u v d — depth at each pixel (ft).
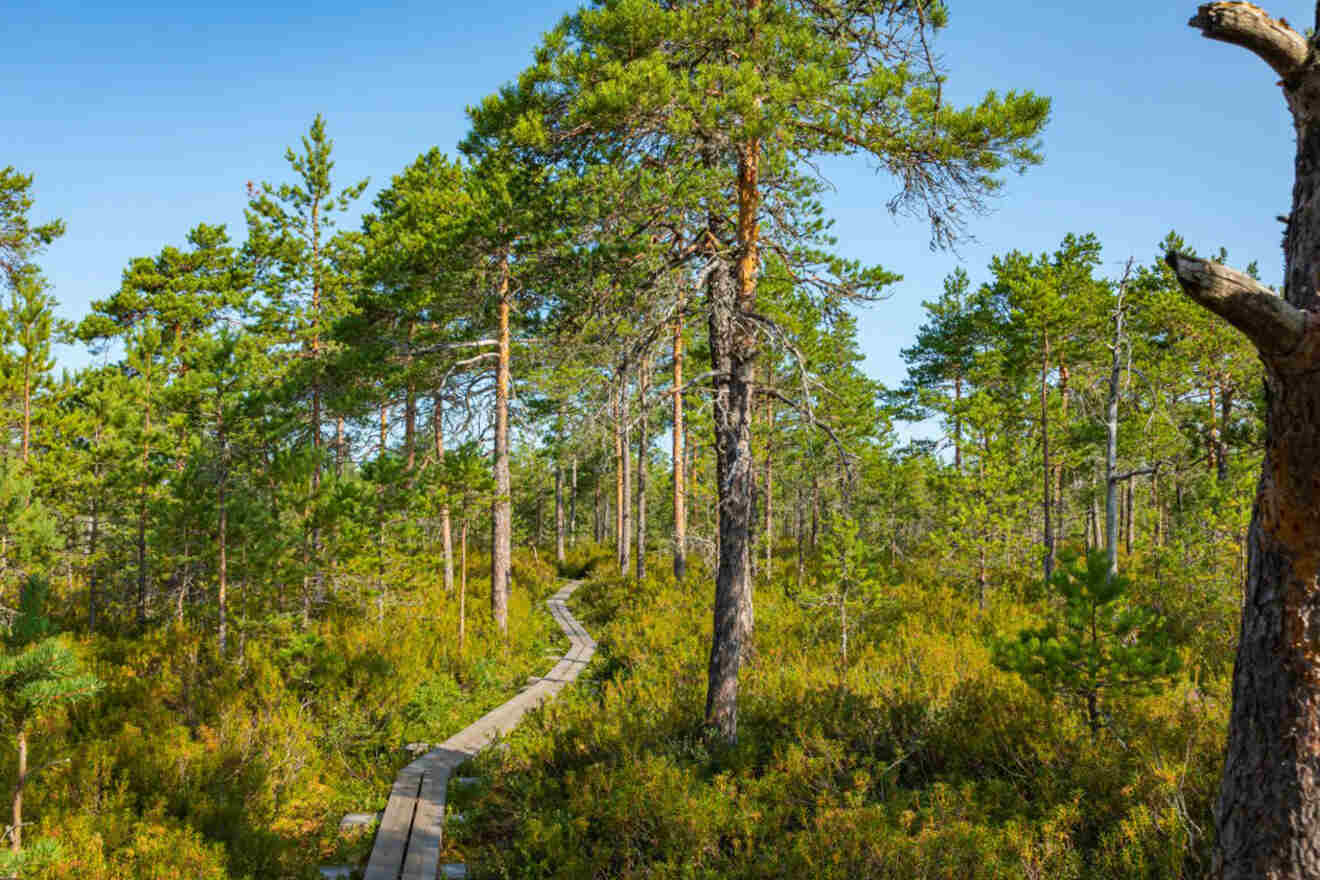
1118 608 26.81
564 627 76.89
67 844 24.72
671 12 30.58
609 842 25.43
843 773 27.76
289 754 35.24
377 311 77.15
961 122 29.22
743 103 28.45
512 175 41.45
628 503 101.76
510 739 39.52
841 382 78.28
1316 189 9.95
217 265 101.71
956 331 108.58
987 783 24.97
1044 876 19.22
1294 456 9.26
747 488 32.91
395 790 33.81
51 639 21.68
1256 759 10.31
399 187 93.40
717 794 25.58
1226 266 8.32
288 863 27.55
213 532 49.47
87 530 69.41
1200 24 9.52
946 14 30.73
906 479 95.25
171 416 65.41
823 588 51.65
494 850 26.96
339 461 80.18
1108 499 47.73
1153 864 18.69
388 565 58.59
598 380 33.58
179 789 31.19
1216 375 68.23
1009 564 76.43
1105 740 25.52
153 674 45.47
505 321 64.08
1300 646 9.80
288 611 55.93
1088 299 81.56
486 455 65.21
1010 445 80.89
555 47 33.17
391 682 44.86
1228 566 56.65
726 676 32.04
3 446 65.98
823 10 33.50
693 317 34.68
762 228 35.83
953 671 38.63
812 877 20.53
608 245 32.24
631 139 32.01
